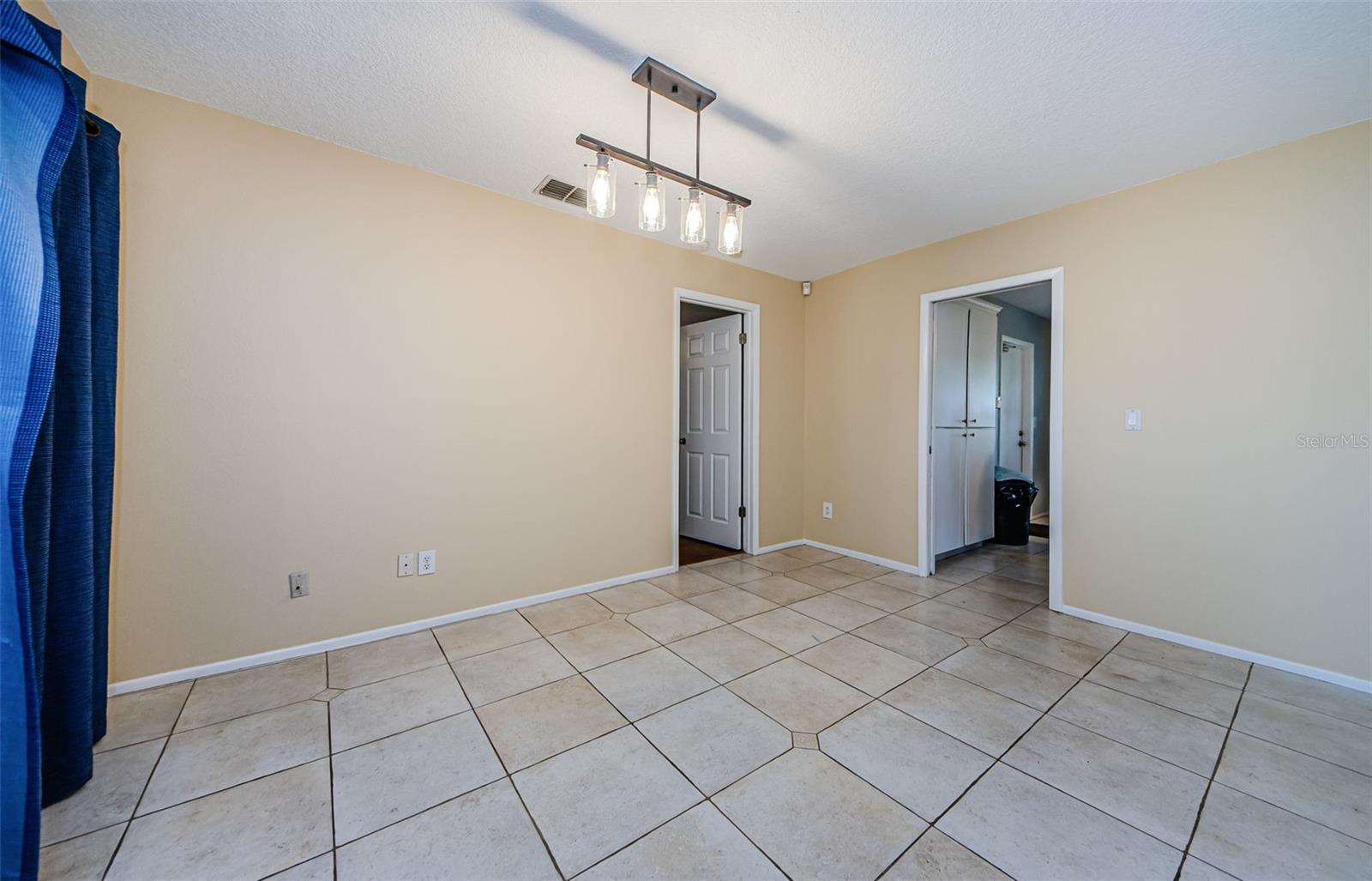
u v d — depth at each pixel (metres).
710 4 1.45
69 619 1.37
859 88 1.81
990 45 1.59
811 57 1.66
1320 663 2.05
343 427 2.28
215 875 1.14
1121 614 2.58
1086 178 2.47
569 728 1.70
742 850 1.21
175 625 1.96
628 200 2.77
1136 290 2.53
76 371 1.39
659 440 3.41
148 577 1.91
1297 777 1.46
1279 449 2.15
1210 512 2.32
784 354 4.17
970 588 3.20
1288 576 2.13
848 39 1.57
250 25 1.55
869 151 2.23
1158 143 2.15
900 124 2.02
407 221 2.42
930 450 3.51
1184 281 2.38
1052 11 1.45
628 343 3.23
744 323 4.02
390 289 2.38
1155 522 2.47
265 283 2.10
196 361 1.97
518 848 1.22
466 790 1.41
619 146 2.22
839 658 2.22
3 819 0.98
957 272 3.26
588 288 3.04
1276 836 1.25
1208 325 2.32
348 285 2.28
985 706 1.84
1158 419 2.46
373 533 2.37
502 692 1.93
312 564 2.22
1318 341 2.06
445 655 2.24
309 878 1.13
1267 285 2.17
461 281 2.58
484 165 2.41
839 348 4.04
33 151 1.07
